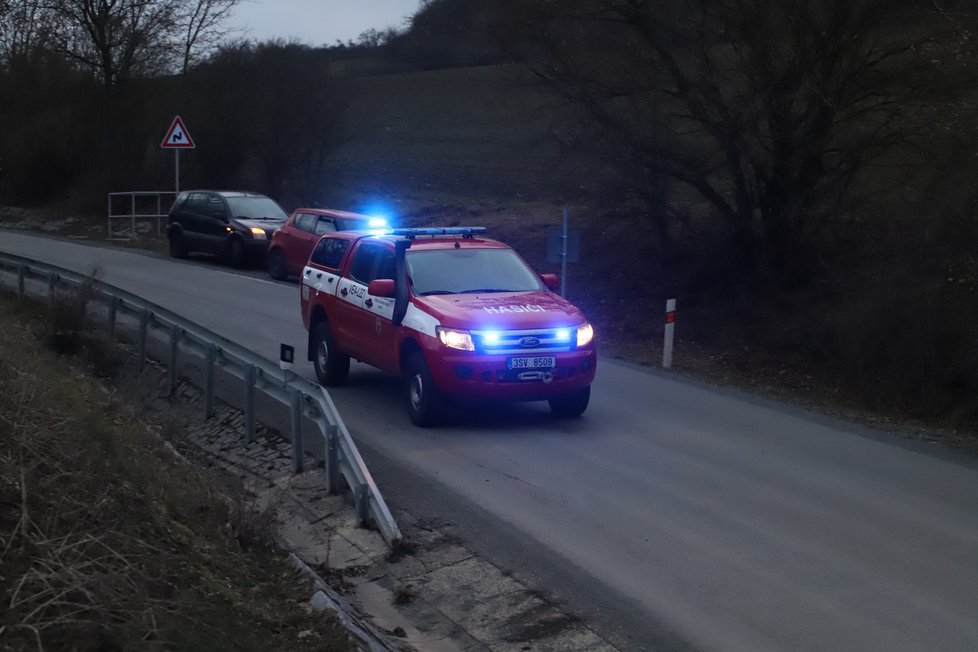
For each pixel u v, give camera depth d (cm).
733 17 1491
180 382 1227
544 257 2173
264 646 476
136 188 3503
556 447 967
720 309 1680
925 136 1433
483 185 3266
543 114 1778
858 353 1296
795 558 693
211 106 3303
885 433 1084
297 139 3158
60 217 3541
